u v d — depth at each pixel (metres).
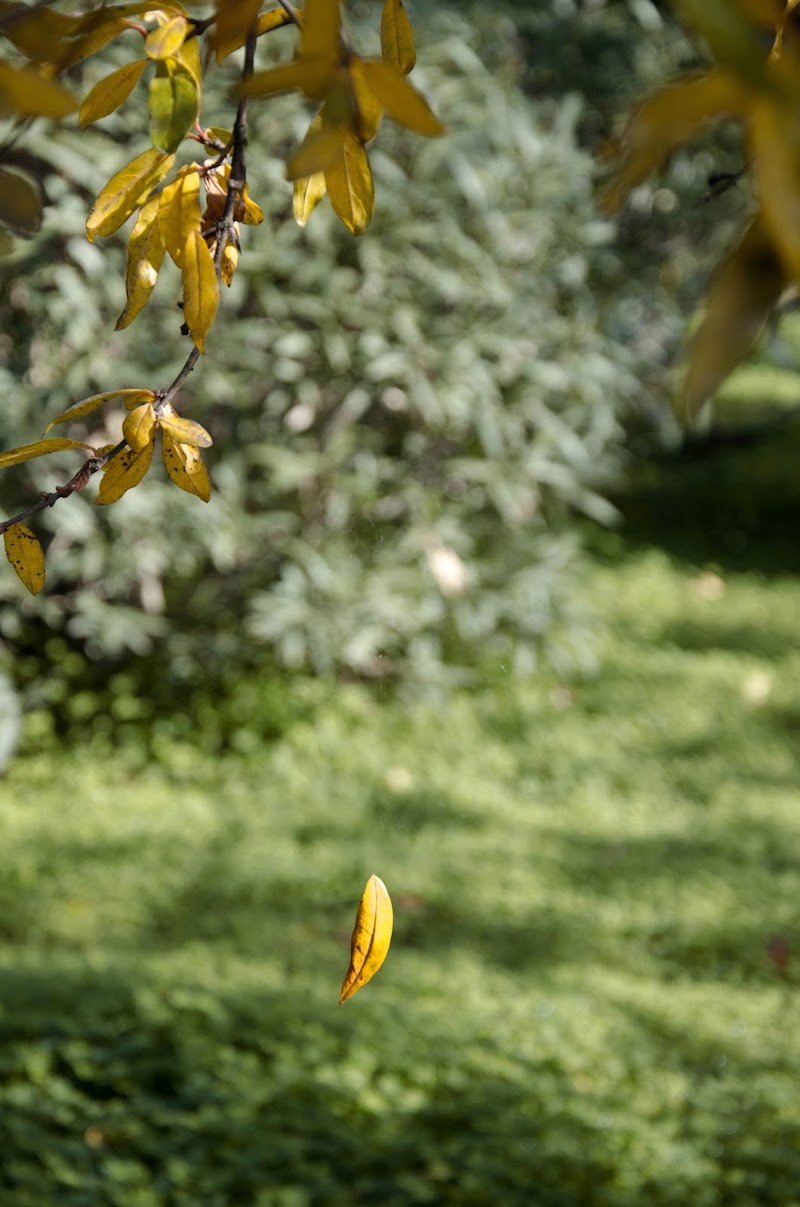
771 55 0.60
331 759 7.55
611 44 9.27
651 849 6.96
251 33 0.94
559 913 6.18
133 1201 3.69
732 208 9.39
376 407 7.87
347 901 6.14
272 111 6.29
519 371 7.79
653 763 8.04
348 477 7.40
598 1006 5.29
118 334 6.56
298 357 7.36
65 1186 3.76
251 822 6.85
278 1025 4.67
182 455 1.03
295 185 1.11
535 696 8.71
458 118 7.07
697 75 0.52
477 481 8.16
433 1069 4.51
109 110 0.92
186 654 7.62
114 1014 4.67
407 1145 4.10
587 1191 4.00
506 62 8.83
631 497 14.44
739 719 8.78
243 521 7.22
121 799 6.99
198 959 5.32
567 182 7.59
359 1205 3.88
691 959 5.93
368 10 6.79
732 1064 4.91
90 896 5.97
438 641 8.31
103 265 6.08
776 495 14.70
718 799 7.60
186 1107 4.23
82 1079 4.34
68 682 7.77
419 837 6.89
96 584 7.30
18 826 6.61
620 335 9.40
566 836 7.07
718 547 13.18
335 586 7.43
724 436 15.98
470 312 7.40
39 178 5.76
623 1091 4.60
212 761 7.39
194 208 1.00
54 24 0.87
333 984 5.25
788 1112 4.55
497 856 6.73
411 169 7.24
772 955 5.80
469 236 7.48
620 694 9.00
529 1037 4.82
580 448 7.90
